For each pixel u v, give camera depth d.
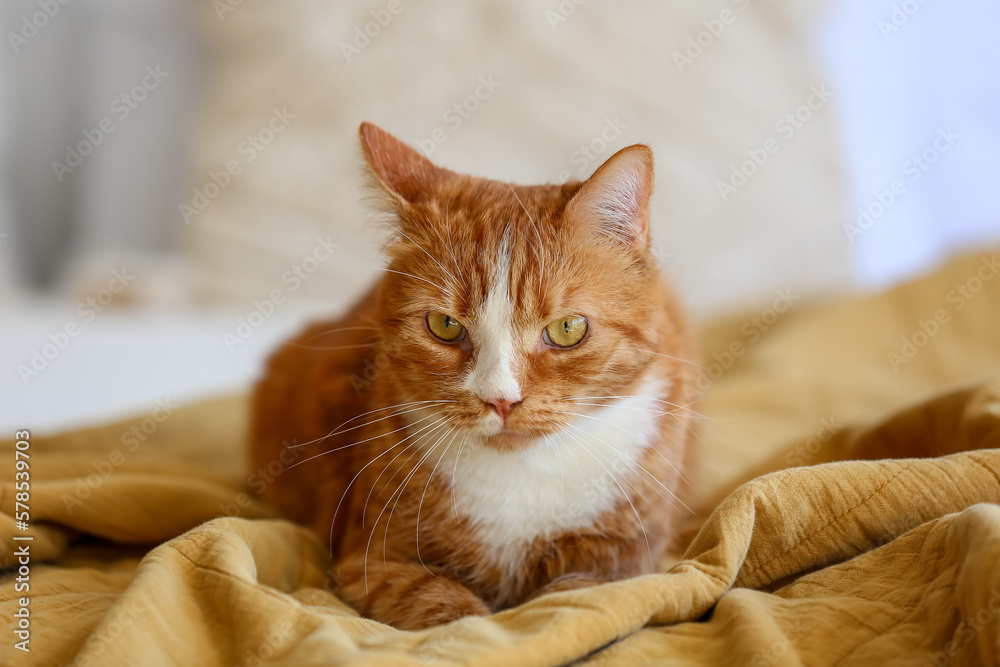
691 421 1.96
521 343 1.54
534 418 1.51
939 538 1.12
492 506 1.59
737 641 1.02
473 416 1.51
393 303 1.64
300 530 1.68
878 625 1.05
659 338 1.68
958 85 4.65
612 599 1.08
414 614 1.39
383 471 1.62
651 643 1.08
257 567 1.35
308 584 1.55
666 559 1.76
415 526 1.60
